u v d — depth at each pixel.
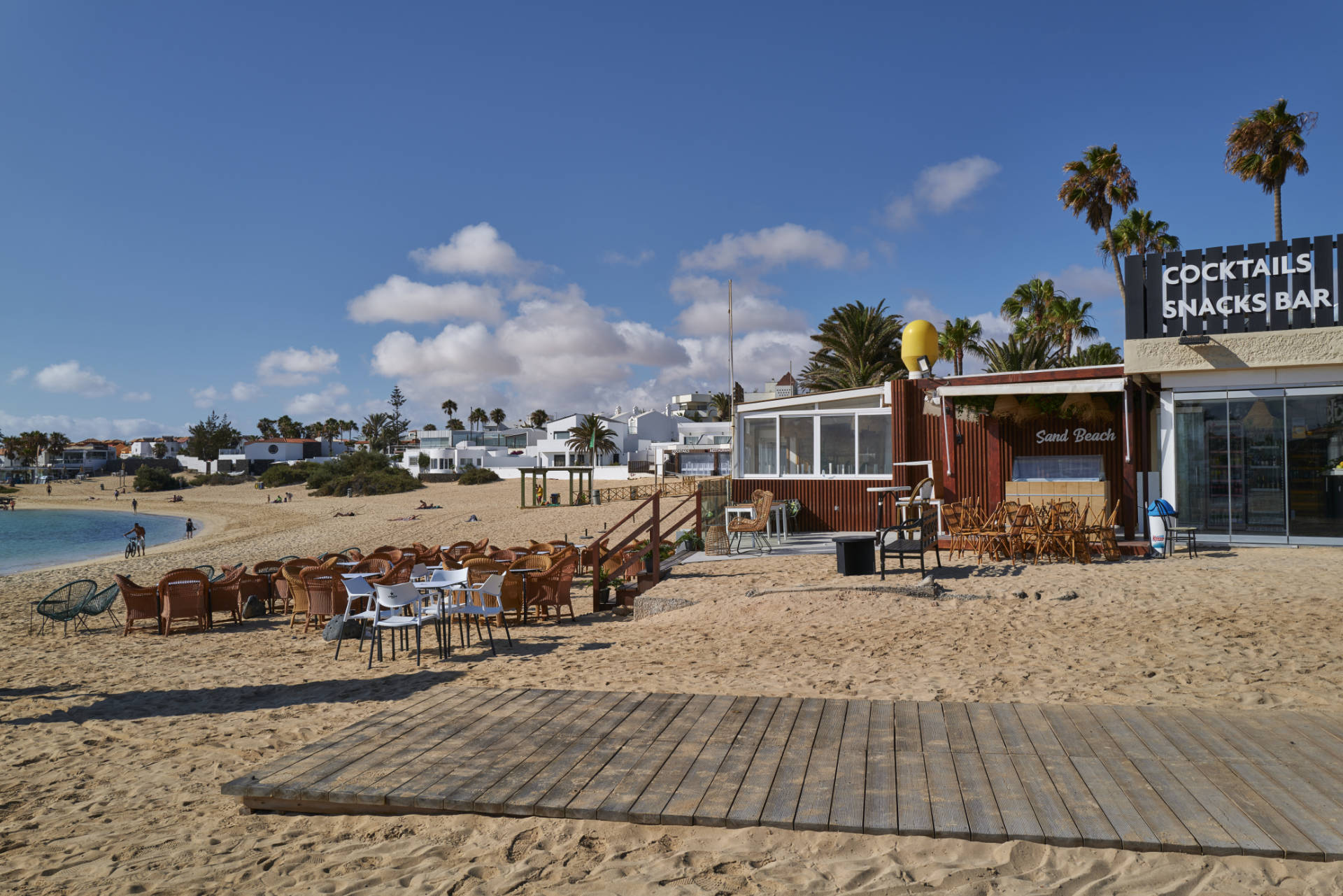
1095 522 12.59
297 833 4.13
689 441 62.91
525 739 5.00
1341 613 7.56
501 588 10.01
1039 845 3.48
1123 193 33.47
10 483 119.56
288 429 152.00
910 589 9.29
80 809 4.72
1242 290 12.42
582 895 3.33
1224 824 3.52
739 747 4.74
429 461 89.06
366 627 10.55
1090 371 13.19
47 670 9.52
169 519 61.88
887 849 3.54
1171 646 6.86
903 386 15.45
